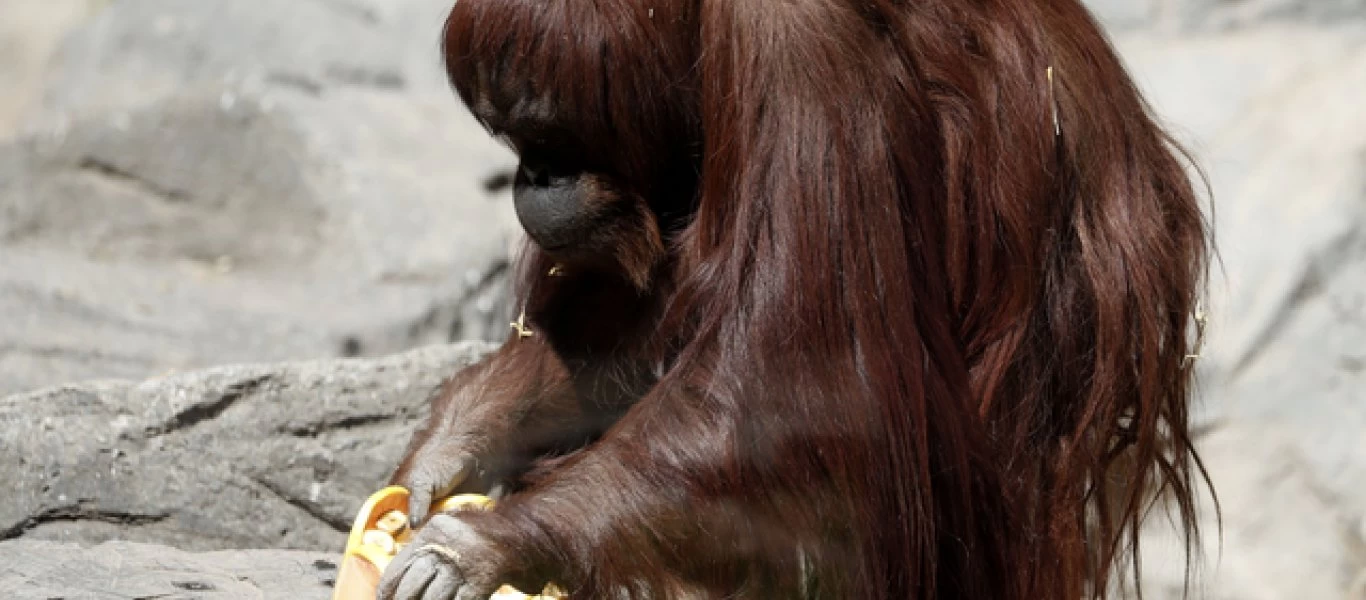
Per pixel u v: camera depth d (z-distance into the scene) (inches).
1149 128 306.2
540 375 334.3
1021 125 287.1
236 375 376.8
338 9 930.7
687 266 294.8
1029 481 291.9
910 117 277.1
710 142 278.2
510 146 305.6
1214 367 629.3
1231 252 650.2
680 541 263.3
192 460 368.5
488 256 609.0
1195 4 756.6
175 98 685.9
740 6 273.7
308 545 374.0
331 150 666.2
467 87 294.8
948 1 290.0
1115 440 304.8
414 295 579.5
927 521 273.0
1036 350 290.5
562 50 284.8
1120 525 303.6
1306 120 689.6
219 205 665.0
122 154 671.1
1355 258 646.5
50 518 358.6
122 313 536.4
